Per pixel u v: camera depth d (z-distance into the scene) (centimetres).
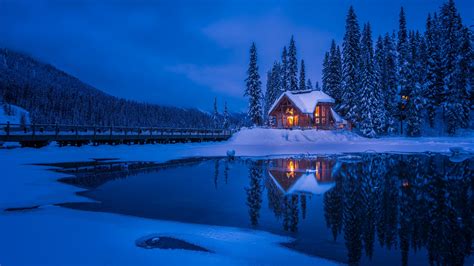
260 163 2555
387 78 6109
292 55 6719
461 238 895
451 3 5697
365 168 2281
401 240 880
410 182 1755
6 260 697
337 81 6581
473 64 5372
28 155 2689
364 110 5522
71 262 698
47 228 932
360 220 1055
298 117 5775
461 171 2159
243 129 5216
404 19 6819
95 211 1132
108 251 769
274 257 758
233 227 974
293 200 1330
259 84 6259
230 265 707
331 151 3716
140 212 1127
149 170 2141
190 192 1465
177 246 815
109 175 1922
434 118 5859
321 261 741
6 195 1351
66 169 2120
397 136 5709
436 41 5941
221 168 2255
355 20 6034
